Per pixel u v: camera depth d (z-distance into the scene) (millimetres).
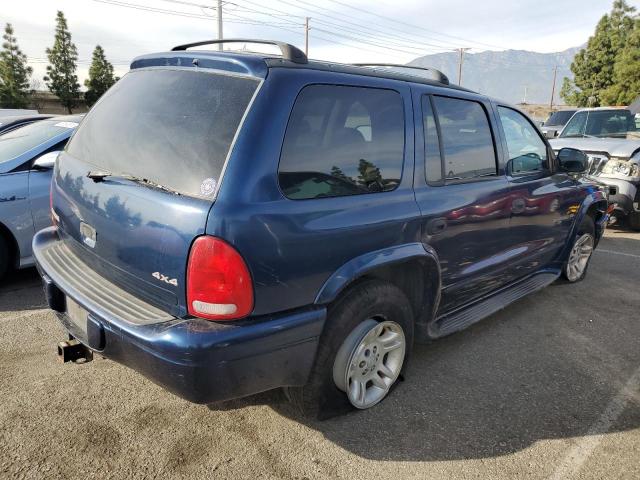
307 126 2371
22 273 5039
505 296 4129
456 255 3291
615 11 35438
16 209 4465
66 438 2561
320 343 2514
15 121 6113
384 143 2760
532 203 4051
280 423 2760
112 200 2396
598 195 5164
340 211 2445
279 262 2195
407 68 3625
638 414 3010
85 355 2670
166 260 2158
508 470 2496
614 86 31141
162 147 2346
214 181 2111
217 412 2832
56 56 46406
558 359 3664
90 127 2910
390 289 2750
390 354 2965
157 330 2113
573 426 2867
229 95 2299
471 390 3189
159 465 2408
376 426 2775
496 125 3699
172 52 2674
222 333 2070
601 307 4711
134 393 2980
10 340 3578
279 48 2512
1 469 2324
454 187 3193
